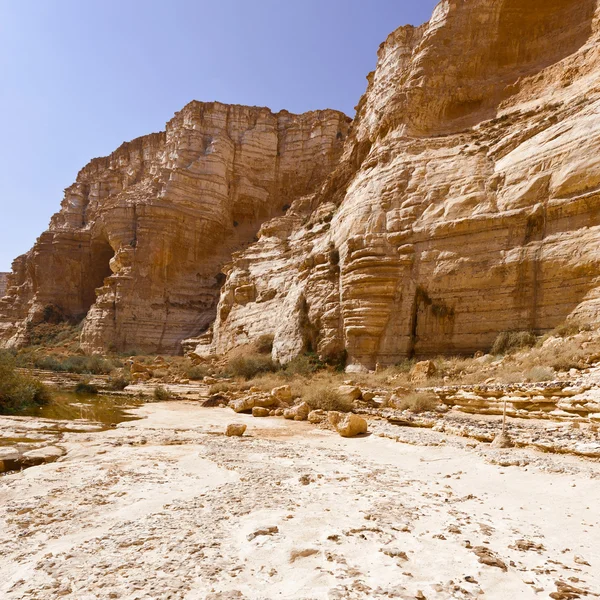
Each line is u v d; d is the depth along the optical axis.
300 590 3.03
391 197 24.27
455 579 3.25
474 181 21.38
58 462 6.98
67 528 4.21
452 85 27.16
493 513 4.86
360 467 6.90
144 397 19.89
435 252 21.27
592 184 16.86
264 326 35.44
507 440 8.50
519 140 20.72
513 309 18.19
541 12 26.00
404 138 26.45
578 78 21.88
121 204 54.31
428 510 4.84
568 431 8.81
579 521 4.60
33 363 34.25
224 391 21.66
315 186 58.81
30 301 61.78
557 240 17.33
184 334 49.19
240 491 5.40
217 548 3.72
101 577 3.18
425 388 15.03
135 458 7.25
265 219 60.12
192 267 53.66
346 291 23.83
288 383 20.62
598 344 13.34
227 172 59.19
